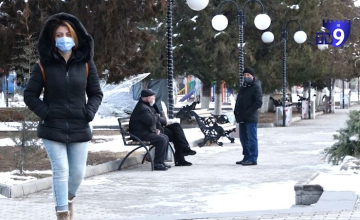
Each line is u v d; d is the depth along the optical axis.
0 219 13.80
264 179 19.80
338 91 121.62
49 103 11.38
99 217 14.05
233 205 15.39
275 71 50.72
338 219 11.90
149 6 27.81
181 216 13.10
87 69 11.59
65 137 11.30
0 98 52.12
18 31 26.41
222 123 34.06
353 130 20.81
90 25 27.08
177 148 23.55
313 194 15.20
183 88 111.12
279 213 12.87
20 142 19.58
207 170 22.20
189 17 47.19
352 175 17.22
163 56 47.50
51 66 11.38
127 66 30.30
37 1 26.59
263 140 35.00
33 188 17.48
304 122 54.12
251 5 47.91
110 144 29.97
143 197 16.73
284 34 47.84
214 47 47.06
